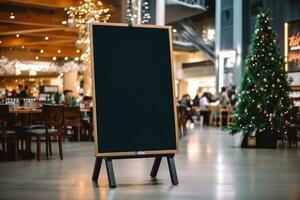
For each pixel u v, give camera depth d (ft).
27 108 25.18
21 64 82.69
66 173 18.45
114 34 15.99
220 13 85.10
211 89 119.44
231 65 76.79
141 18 52.01
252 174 18.40
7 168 19.95
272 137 30.78
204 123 67.31
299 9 57.62
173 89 16.30
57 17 58.34
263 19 31.99
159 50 16.42
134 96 15.78
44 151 27.66
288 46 57.06
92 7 49.60
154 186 15.52
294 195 14.11
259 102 30.83
